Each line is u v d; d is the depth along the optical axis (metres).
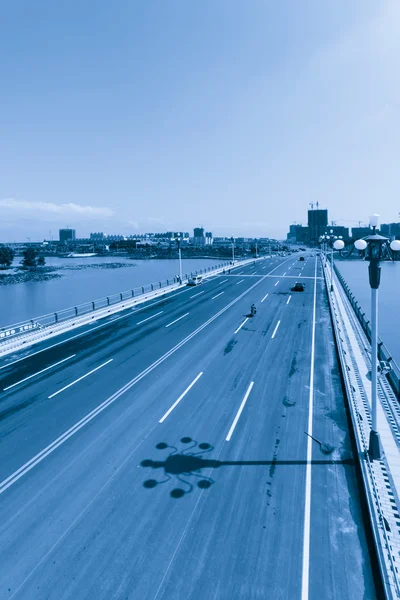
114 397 17.25
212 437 13.59
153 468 11.88
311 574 8.09
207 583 7.94
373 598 7.50
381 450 11.89
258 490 10.73
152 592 7.77
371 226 11.43
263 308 36.66
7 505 10.41
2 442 13.67
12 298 74.75
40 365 22.20
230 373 19.73
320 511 9.88
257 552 8.66
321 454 12.41
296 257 134.75
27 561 8.59
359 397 16.16
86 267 171.38
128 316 35.75
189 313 35.69
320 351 22.95
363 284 90.88
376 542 8.34
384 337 38.41
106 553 8.75
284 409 15.59
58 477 11.58
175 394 17.34
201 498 10.47
